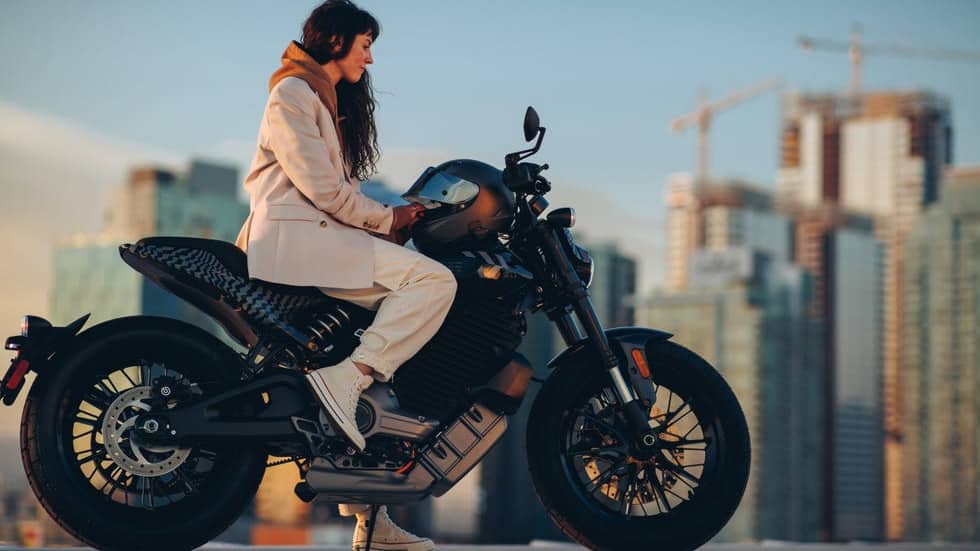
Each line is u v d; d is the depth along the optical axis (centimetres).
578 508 418
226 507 394
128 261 395
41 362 388
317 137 399
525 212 424
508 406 409
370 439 394
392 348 391
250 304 393
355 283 396
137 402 386
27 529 15562
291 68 407
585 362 423
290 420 388
